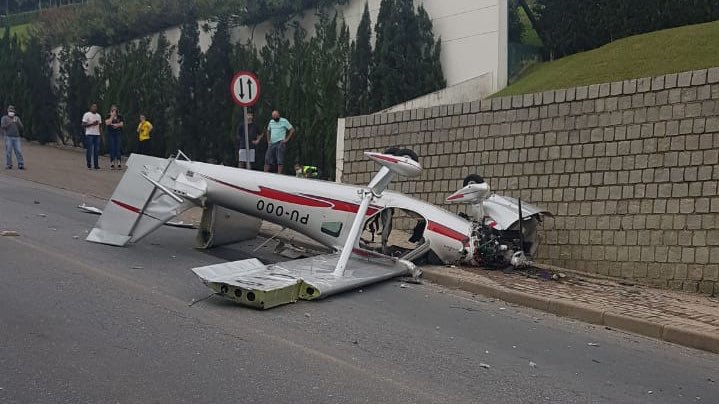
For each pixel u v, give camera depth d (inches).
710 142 387.2
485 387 227.6
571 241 443.2
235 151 819.4
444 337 279.1
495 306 339.6
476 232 396.5
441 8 663.1
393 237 470.9
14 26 1636.3
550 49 670.5
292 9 774.5
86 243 406.9
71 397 195.5
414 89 660.7
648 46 554.9
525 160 466.3
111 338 246.1
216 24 880.9
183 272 355.9
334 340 262.7
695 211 392.2
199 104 867.4
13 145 744.3
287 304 308.7
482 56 631.8
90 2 1104.8
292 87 757.9
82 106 1051.3
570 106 444.8
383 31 676.1
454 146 504.7
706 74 388.5
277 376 221.3
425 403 209.0
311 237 402.3
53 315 266.8
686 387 243.8
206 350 240.4
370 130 556.1
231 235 442.3
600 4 639.8
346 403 204.1
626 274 418.9
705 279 387.9
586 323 323.3
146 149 865.5
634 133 416.5
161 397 199.2
